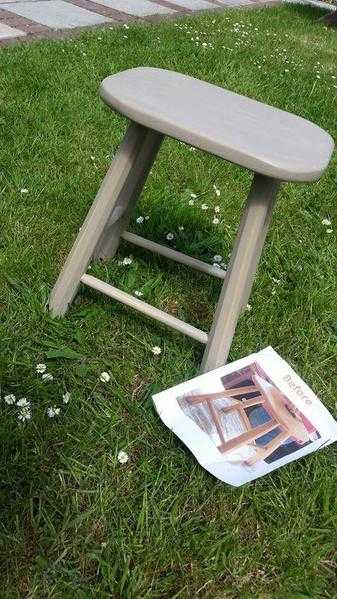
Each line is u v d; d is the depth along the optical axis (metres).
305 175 1.13
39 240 1.74
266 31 4.63
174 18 4.36
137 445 1.27
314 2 6.38
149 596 1.03
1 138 2.19
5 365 1.34
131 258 1.71
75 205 1.91
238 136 1.17
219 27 4.26
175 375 1.43
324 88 3.48
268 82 3.33
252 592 1.06
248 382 1.41
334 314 1.71
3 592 0.99
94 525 1.11
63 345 1.43
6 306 1.51
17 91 2.54
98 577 1.05
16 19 3.54
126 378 1.40
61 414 1.28
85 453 1.22
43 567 1.03
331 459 1.31
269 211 1.36
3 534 1.06
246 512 1.17
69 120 2.42
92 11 4.07
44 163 2.11
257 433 1.31
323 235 2.10
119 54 3.15
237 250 1.28
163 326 1.55
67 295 1.49
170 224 1.93
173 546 1.09
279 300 1.71
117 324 1.53
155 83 1.34
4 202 1.84
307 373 1.52
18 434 1.20
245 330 1.58
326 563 1.14
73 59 2.95
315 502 1.21
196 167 2.32
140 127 1.30
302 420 1.36
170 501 1.17
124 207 1.59
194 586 1.06
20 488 1.13
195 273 1.76
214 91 1.38
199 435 1.28
